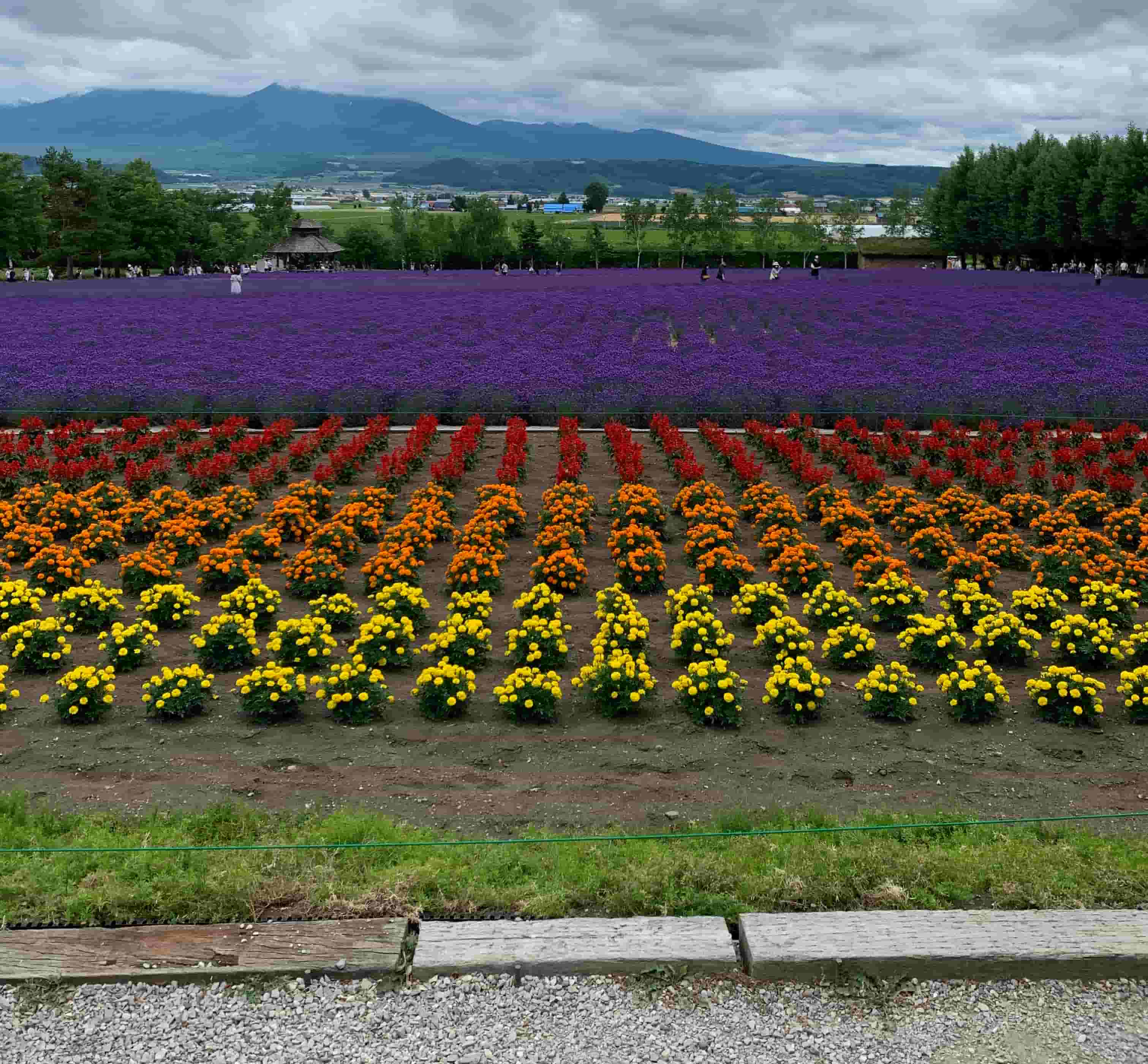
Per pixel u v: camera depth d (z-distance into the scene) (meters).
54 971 5.67
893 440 22.94
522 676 9.45
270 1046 5.23
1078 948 5.71
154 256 93.62
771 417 25.47
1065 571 12.80
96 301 52.47
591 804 7.88
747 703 9.91
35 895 6.38
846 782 8.26
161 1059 5.15
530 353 33.25
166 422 25.52
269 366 30.69
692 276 77.75
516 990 5.63
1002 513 15.70
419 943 5.89
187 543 14.67
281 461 21.88
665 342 37.12
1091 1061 5.09
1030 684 9.34
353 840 7.17
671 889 6.45
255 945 5.86
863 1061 5.11
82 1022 5.39
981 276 72.62
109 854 6.86
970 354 32.88
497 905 6.33
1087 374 28.44
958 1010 5.48
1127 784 8.16
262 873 6.63
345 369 30.14
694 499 16.95
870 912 6.08
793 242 123.31
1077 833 7.27
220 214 114.25
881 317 43.09
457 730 9.28
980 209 95.06
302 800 7.93
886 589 11.90
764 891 6.37
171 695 9.30
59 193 86.69
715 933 5.95
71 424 23.38
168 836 7.20
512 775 8.39
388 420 24.56
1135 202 73.50
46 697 9.33
